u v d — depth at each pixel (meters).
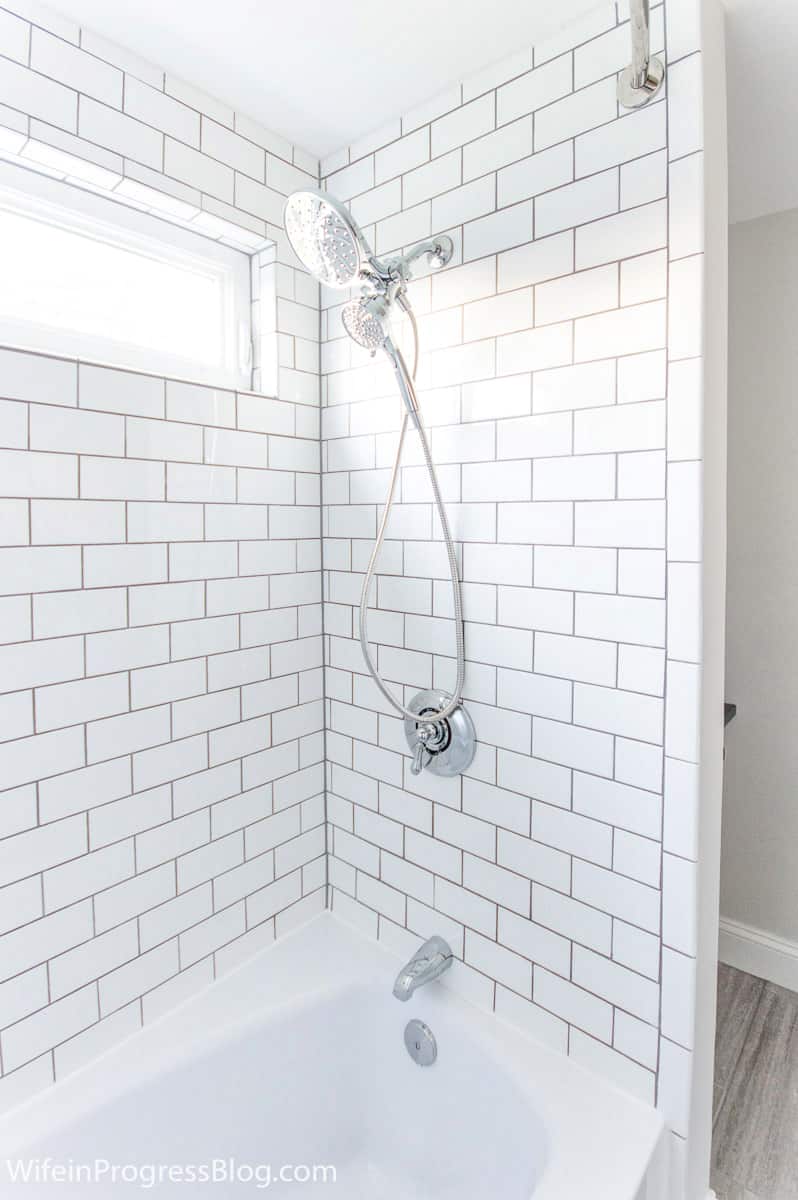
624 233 1.09
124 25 1.15
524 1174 1.19
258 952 1.57
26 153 1.14
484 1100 1.30
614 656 1.14
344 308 1.23
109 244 1.31
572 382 1.17
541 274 1.20
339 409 1.59
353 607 1.60
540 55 1.18
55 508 1.15
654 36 1.04
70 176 1.21
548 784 1.25
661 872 1.11
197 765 1.41
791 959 2.05
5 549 1.09
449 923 1.45
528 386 1.23
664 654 1.08
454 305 1.33
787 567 2.00
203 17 1.13
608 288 1.11
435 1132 1.40
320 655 1.68
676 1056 1.12
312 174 1.58
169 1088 1.25
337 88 1.33
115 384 1.22
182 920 1.40
